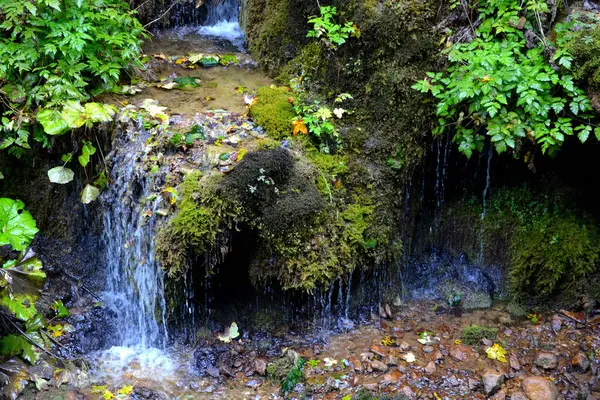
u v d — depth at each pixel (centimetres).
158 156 382
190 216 345
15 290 344
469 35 398
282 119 412
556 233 423
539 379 354
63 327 388
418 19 405
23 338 358
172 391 352
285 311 405
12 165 432
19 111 402
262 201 361
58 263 429
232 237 369
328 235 378
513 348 388
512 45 378
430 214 461
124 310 411
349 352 383
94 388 350
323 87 439
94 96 429
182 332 394
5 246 416
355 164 411
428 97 405
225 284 403
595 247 416
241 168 361
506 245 439
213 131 401
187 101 440
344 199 400
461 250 458
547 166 432
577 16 379
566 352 383
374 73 418
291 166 379
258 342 391
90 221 436
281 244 364
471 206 452
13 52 403
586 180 427
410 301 438
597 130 350
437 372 367
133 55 442
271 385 358
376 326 410
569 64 355
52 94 398
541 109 360
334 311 412
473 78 373
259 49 495
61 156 424
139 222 372
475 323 414
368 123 421
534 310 425
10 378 339
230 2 575
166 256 346
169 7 546
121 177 395
